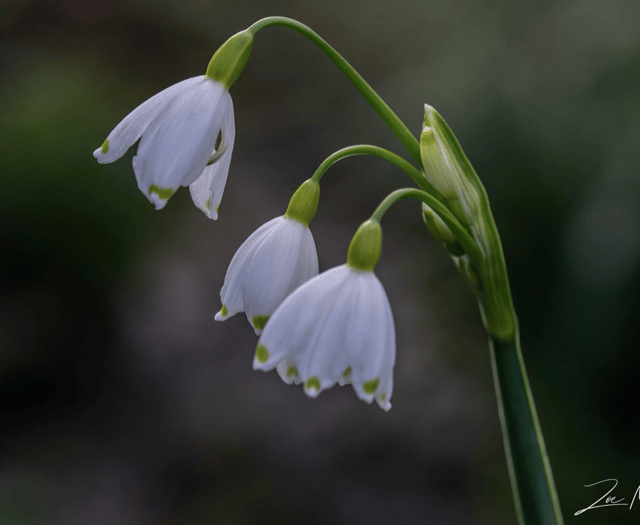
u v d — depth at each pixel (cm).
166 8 167
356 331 30
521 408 31
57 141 108
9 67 138
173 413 90
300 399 88
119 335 99
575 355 67
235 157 138
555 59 81
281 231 31
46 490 82
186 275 105
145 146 31
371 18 160
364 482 78
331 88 154
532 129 77
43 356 96
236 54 31
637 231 63
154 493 81
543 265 71
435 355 87
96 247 103
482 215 31
